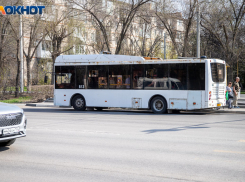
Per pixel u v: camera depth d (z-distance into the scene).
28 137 9.70
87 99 19.77
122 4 28.89
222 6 29.27
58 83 20.59
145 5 29.38
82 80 19.92
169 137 9.51
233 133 10.26
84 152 7.46
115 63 18.94
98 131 10.88
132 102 18.39
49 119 14.95
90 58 19.77
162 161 6.51
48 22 33.22
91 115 16.98
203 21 30.20
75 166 6.20
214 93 16.89
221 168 5.92
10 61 37.53
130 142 8.71
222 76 17.61
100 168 6.02
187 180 5.20
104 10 30.69
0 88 30.91
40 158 6.91
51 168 6.07
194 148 7.80
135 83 18.36
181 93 17.11
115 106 18.89
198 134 10.07
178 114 17.36
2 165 6.36
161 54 43.41
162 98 17.64
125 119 14.83
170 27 31.27
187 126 12.12
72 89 20.22
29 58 35.31
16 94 30.67
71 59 20.27
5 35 32.50
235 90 19.55
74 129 11.41
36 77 39.28
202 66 16.69
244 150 7.53
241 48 32.16
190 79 16.91
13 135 7.46
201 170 5.80
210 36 32.09
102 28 29.34
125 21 29.28
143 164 6.29
